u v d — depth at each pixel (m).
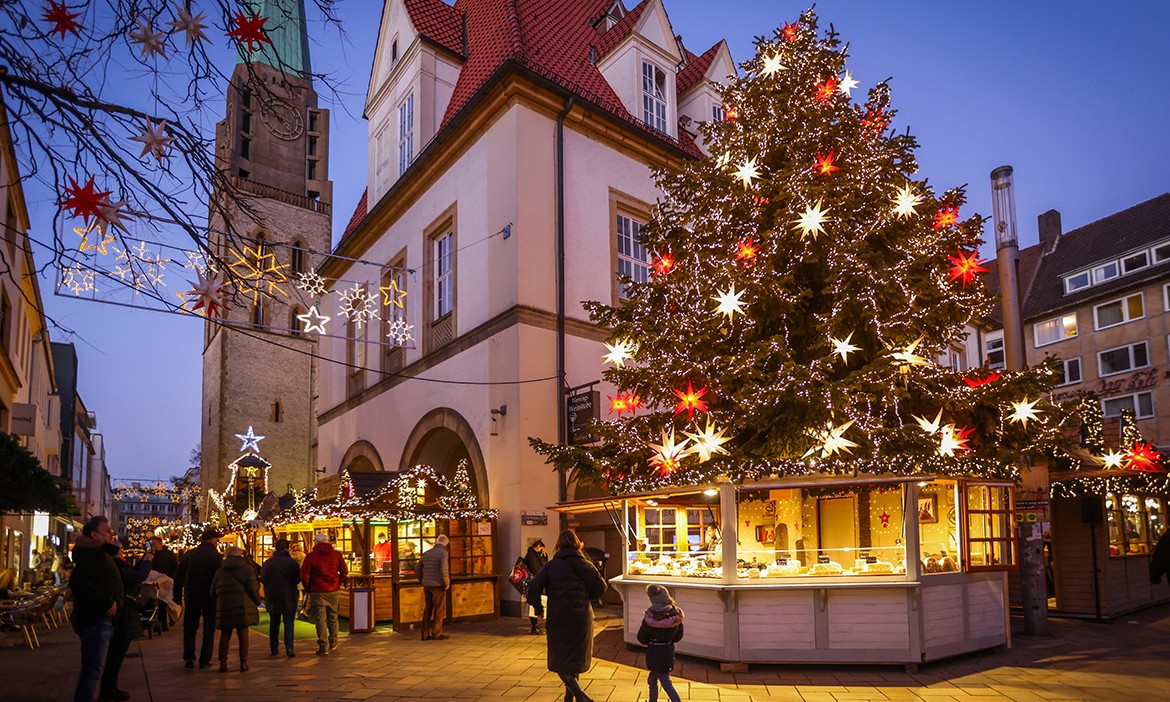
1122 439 15.80
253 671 9.82
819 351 11.87
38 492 11.92
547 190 17.28
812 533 12.24
